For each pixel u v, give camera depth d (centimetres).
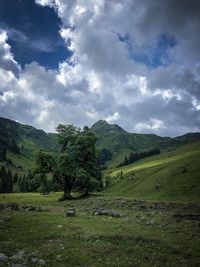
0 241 2212
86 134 7756
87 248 2041
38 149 7512
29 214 3388
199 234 2473
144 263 1811
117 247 2081
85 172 7238
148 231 2539
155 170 10456
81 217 3212
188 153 16612
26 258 1833
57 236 2331
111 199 5275
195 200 5822
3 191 17662
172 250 2048
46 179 7538
